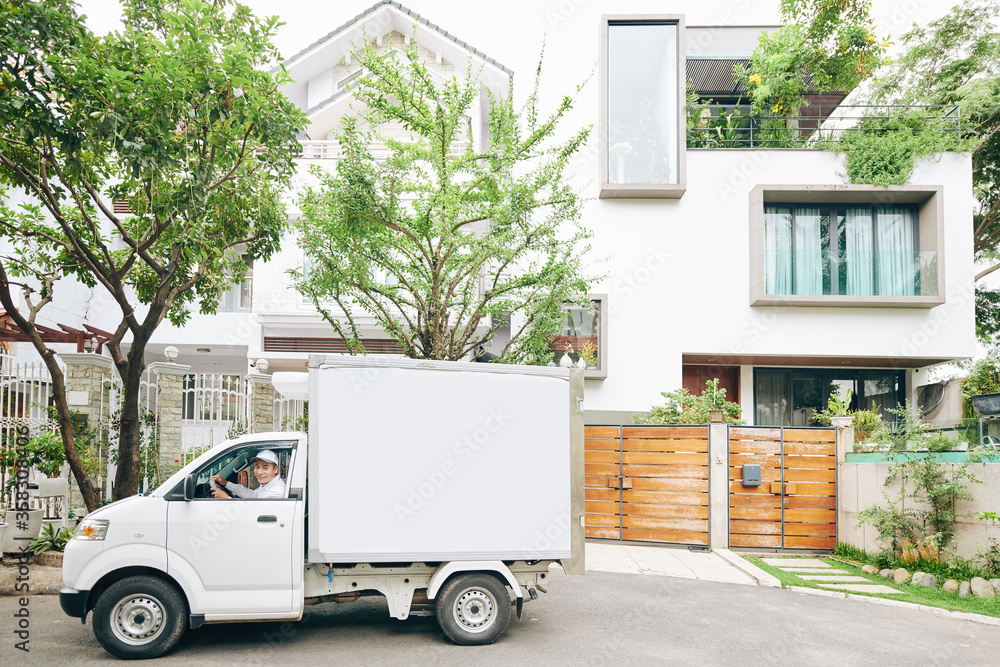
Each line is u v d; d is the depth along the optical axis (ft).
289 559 19.29
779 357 49.67
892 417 52.47
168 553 18.69
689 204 49.62
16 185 27.71
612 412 48.37
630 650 20.06
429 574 20.79
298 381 28.22
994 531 28.12
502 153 29.68
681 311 49.03
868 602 27.68
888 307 48.47
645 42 50.14
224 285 33.06
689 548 38.45
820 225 50.83
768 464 38.65
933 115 51.26
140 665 17.84
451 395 20.68
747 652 20.24
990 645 21.81
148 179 24.04
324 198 28.86
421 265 32.19
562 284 30.66
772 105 53.31
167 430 34.50
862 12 50.47
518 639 21.04
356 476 19.74
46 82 22.08
